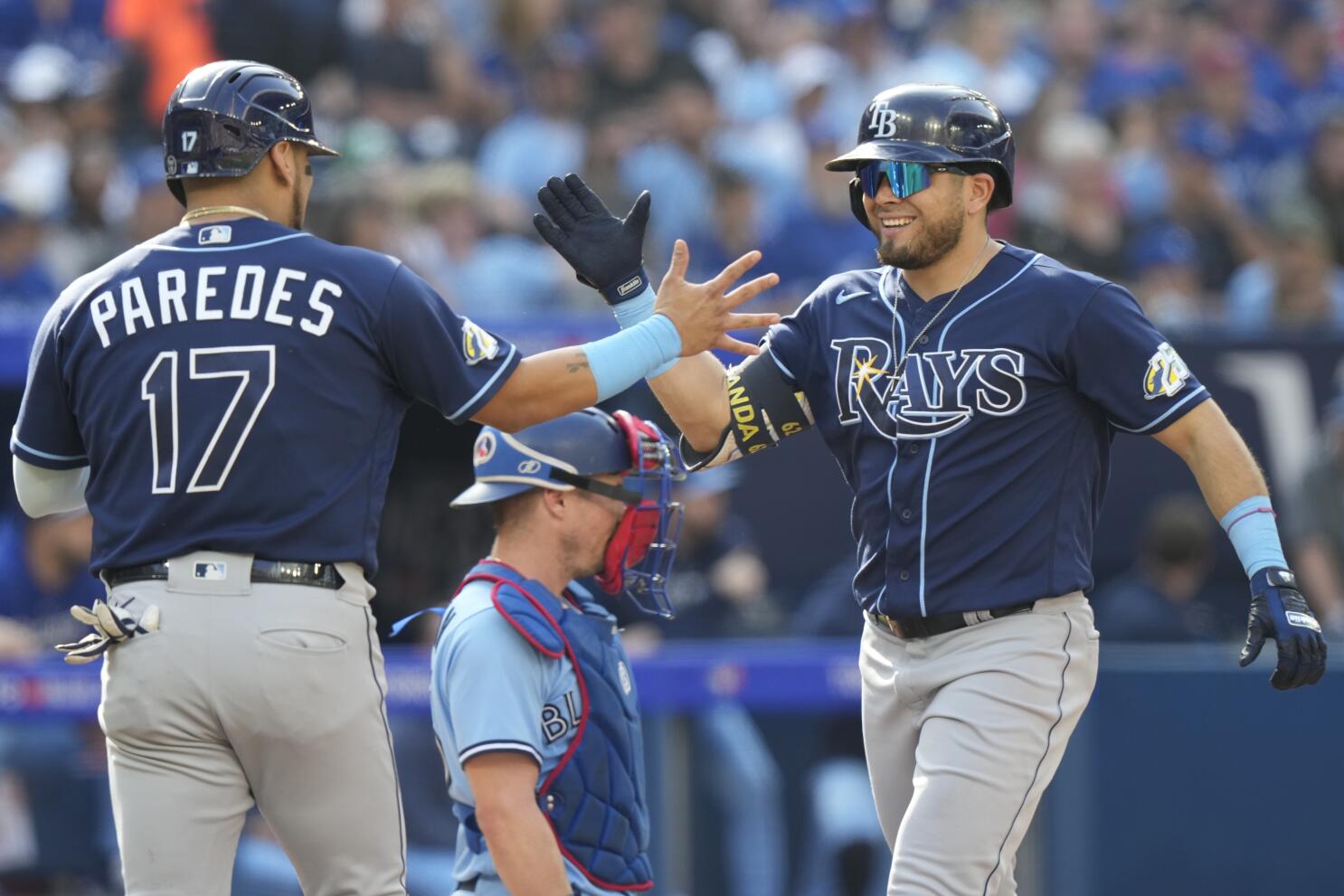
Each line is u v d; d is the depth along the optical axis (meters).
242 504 12.02
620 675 13.16
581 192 13.34
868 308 13.57
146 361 12.17
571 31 42.09
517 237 32.91
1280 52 50.19
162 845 12.22
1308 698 21.69
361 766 12.38
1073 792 21.61
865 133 13.30
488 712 12.27
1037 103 38.97
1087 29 47.12
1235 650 22.98
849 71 41.75
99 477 12.45
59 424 12.91
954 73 42.19
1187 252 36.78
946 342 13.09
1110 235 34.56
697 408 13.88
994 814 12.69
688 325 12.76
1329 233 40.75
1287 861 21.56
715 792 22.42
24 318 27.34
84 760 22.09
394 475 26.56
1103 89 45.75
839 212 33.97
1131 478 28.44
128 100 35.66
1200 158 38.84
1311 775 21.66
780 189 36.84
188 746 12.19
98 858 22.16
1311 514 28.34
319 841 12.40
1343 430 28.28
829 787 23.16
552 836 12.20
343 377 12.20
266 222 12.59
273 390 12.05
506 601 12.59
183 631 11.95
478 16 43.31
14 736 21.92
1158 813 21.62
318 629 12.10
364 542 12.34
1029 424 12.96
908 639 13.34
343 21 37.31
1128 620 25.56
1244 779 21.67
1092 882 21.48
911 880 12.57
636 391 26.62
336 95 36.53
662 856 22.00
